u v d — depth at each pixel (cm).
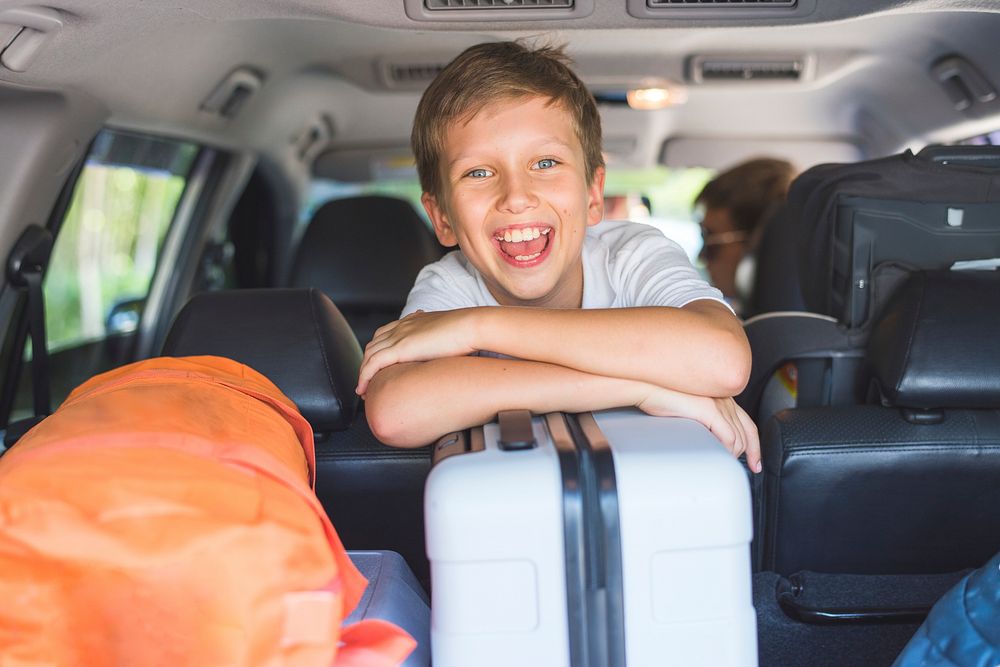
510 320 122
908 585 150
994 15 217
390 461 152
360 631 97
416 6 167
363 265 305
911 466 147
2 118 179
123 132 248
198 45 224
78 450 88
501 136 133
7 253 187
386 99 338
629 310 121
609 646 91
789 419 152
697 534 91
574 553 90
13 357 211
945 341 145
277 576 86
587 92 150
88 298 270
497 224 136
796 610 144
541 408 117
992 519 150
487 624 91
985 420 149
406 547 157
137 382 107
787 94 328
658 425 107
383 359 127
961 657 106
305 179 387
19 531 83
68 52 170
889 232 170
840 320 175
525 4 168
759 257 276
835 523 150
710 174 397
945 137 309
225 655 84
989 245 170
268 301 153
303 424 117
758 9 167
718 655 92
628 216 382
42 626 83
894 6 165
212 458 91
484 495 90
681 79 315
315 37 270
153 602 84
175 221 323
